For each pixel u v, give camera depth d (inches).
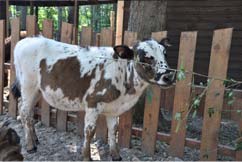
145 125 153.7
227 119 202.4
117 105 136.3
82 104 139.6
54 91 142.8
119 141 161.0
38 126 182.4
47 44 146.4
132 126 161.9
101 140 164.7
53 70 141.9
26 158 146.6
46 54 144.6
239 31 265.0
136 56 128.1
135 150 157.3
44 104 182.1
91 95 135.2
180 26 281.1
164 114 199.2
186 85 141.9
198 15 276.2
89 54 139.2
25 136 156.4
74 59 139.3
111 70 133.0
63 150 155.3
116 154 145.9
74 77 137.6
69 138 169.2
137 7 188.9
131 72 131.6
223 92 134.7
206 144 141.0
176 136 147.5
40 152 152.9
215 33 134.5
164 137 151.0
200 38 276.4
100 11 844.0
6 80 209.2
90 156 141.7
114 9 602.2
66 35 171.5
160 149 158.7
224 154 138.6
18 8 781.9
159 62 124.7
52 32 173.9
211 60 136.3
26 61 148.2
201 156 142.6
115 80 132.7
